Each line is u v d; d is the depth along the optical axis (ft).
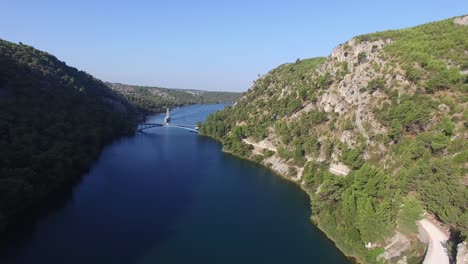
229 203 445.78
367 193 326.44
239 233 359.66
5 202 350.23
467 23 527.81
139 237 345.51
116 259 304.50
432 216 303.48
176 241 338.95
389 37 578.66
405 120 400.88
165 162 650.02
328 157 515.50
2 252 310.24
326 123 579.89
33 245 324.19
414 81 438.40
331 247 332.19
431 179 305.12
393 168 377.50
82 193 463.42
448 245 255.29
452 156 326.65
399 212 289.94
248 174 584.40
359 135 471.21
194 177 559.38
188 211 415.23
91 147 638.94
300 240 346.33
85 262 298.76
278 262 304.71
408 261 257.14
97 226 366.43
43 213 394.11
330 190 376.68
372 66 526.98
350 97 540.52
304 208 433.48
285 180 551.59
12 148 439.63
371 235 293.23
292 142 604.08
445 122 355.77
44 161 447.83
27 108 593.01
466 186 285.02
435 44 481.87
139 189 490.08
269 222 388.16
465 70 417.08
